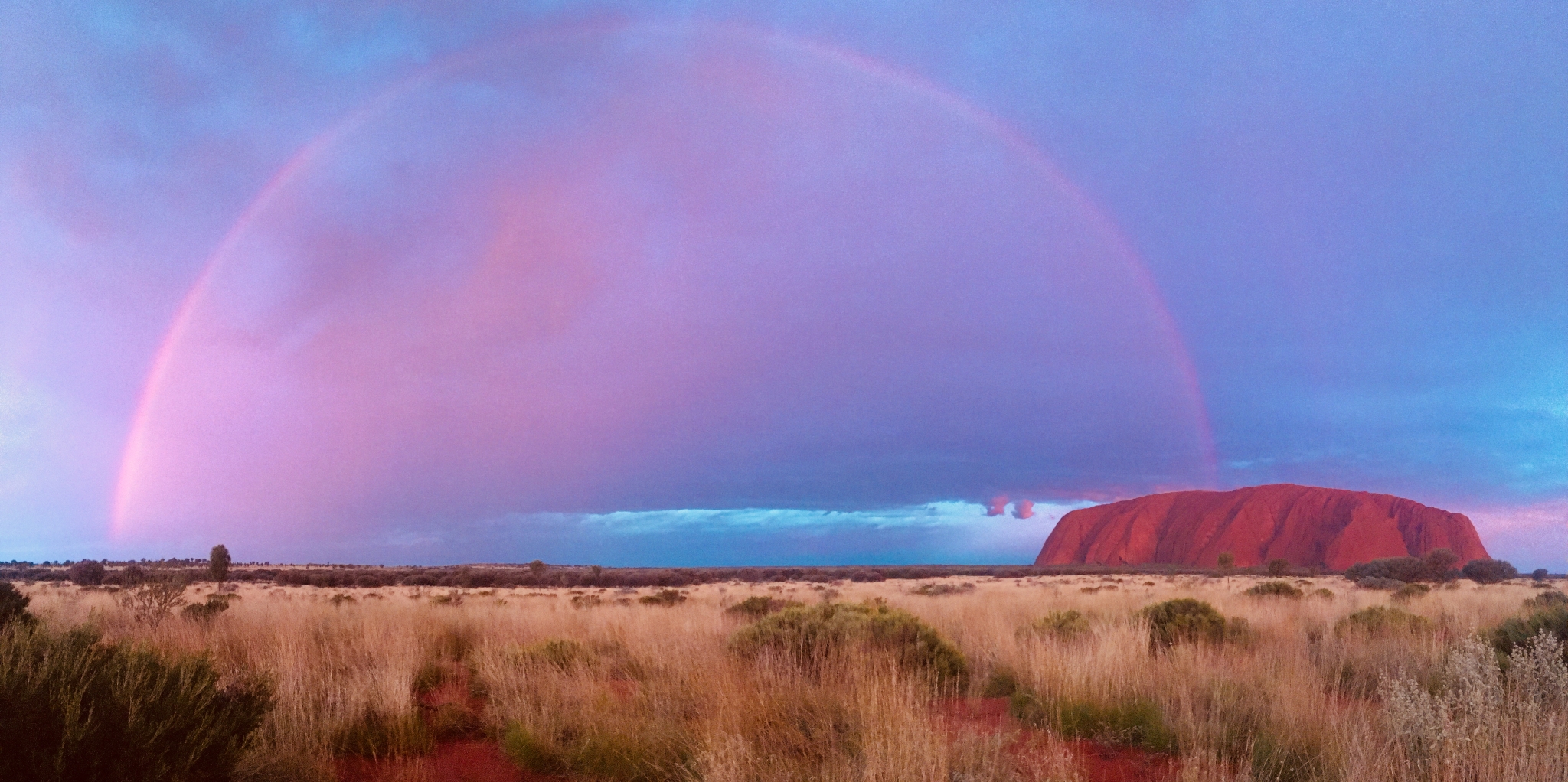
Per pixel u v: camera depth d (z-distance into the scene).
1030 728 7.72
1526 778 4.89
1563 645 6.97
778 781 5.45
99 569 54.66
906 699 7.10
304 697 7.51
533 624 14.56
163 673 5.23
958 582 56.91
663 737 6.60
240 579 70.62
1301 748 6.29
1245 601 21.16
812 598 30.89
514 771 6.53
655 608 20.55
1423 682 8.57
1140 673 8.54
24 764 4.23
